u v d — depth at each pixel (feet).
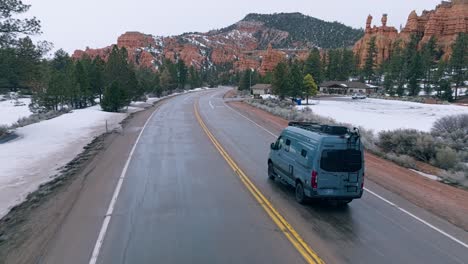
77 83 148.97
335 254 25.89
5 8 79.87
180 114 131.75
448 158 57.21
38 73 90.94
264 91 340.18
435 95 337.93
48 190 39.96
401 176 49.29
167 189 40.75
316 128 40.11
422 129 114.52
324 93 407.23
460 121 103.76
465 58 339.57
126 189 40.47
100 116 118.01
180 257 24.88
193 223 30.96
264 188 42.04
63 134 81.05
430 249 27.27
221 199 37.60
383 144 72.74
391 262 25.02
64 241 27.20
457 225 32.24
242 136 81.56
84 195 38.22
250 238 28.14
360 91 403.34
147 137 77.92
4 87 87.15
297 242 27.61
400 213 35.01
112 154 59.88
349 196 35.40
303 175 36.35
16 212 33.73
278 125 102.47
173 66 373.20
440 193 41.81
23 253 25.31
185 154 60.49
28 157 57.57
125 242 27.12
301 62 492.54
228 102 204.13
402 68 395.14
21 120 116.67
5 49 80.79
